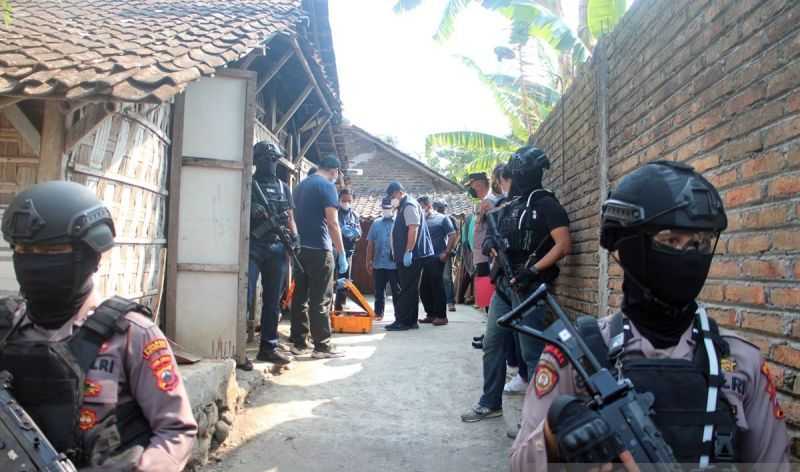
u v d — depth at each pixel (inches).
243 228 203.9
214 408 150.0
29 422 59.7
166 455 65.6
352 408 183.3
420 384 209.2
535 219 155.8
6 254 151.3
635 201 55.6
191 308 203.5
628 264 57.3
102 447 63.1
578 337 55.9
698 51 117.0
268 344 219.3
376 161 845.2
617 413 50.0
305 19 242.7
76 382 63.1
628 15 155.9
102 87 137.3
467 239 407.2
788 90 88.7
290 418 173.5
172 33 189.2
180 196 203.8
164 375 68.1
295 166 387.2
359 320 312.3
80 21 195.5
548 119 249.8
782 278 90.0
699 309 58.6
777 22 91.4
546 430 52.7
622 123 160.1
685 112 122.2
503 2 327.9
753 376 55.6
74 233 64.5
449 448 154.2
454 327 341.1
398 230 323.3
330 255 240.8
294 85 339.9
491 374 172.2
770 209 93.0
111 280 166.6
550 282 157.2
